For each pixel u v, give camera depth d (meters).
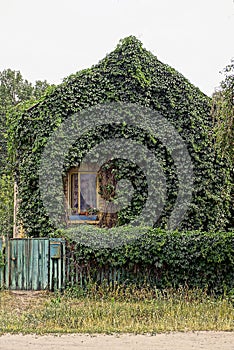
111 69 18.11
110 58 18.20
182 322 10.70
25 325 10.34
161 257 13.70
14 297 13.51
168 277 13.76
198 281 13.51
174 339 9.29
